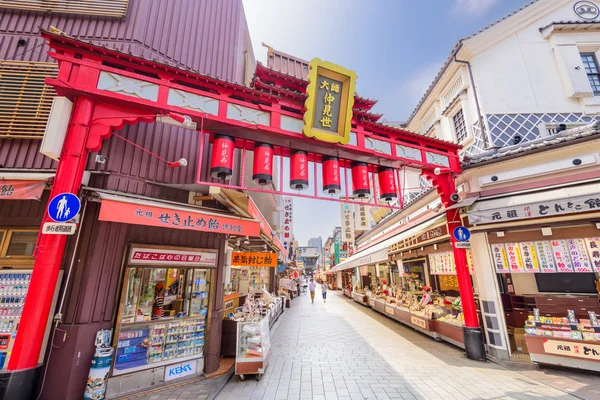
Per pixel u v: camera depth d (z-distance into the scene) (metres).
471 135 9.03
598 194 5.09
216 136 4.79
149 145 5.38
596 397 4.16
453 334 7.09
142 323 4.74
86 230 4.48
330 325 10.61
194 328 5.42
